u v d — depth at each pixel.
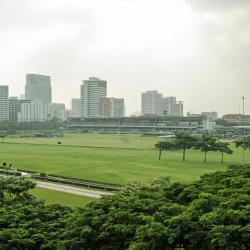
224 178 45.12
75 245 32.75
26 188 55.88
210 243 29.61
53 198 77.81
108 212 36.78
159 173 115.25
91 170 121.69
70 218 36.66
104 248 33.12
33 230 35.62
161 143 163.50
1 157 159.25
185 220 30.66
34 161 145.75
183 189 41.97
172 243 30.83
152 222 31.47
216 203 33.94
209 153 185.75
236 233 28.80
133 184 59.28
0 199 50.91
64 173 115.06
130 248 30.69
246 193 36.53
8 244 33.75
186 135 160.38
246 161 151.00
